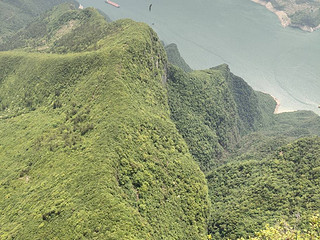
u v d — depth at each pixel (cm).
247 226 9188
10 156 10431
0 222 7738
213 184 12619
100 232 6231
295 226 8375
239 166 12694
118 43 13225
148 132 10331
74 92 12138
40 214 7150
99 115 10025
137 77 12250
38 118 12188
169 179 9650
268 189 10394
